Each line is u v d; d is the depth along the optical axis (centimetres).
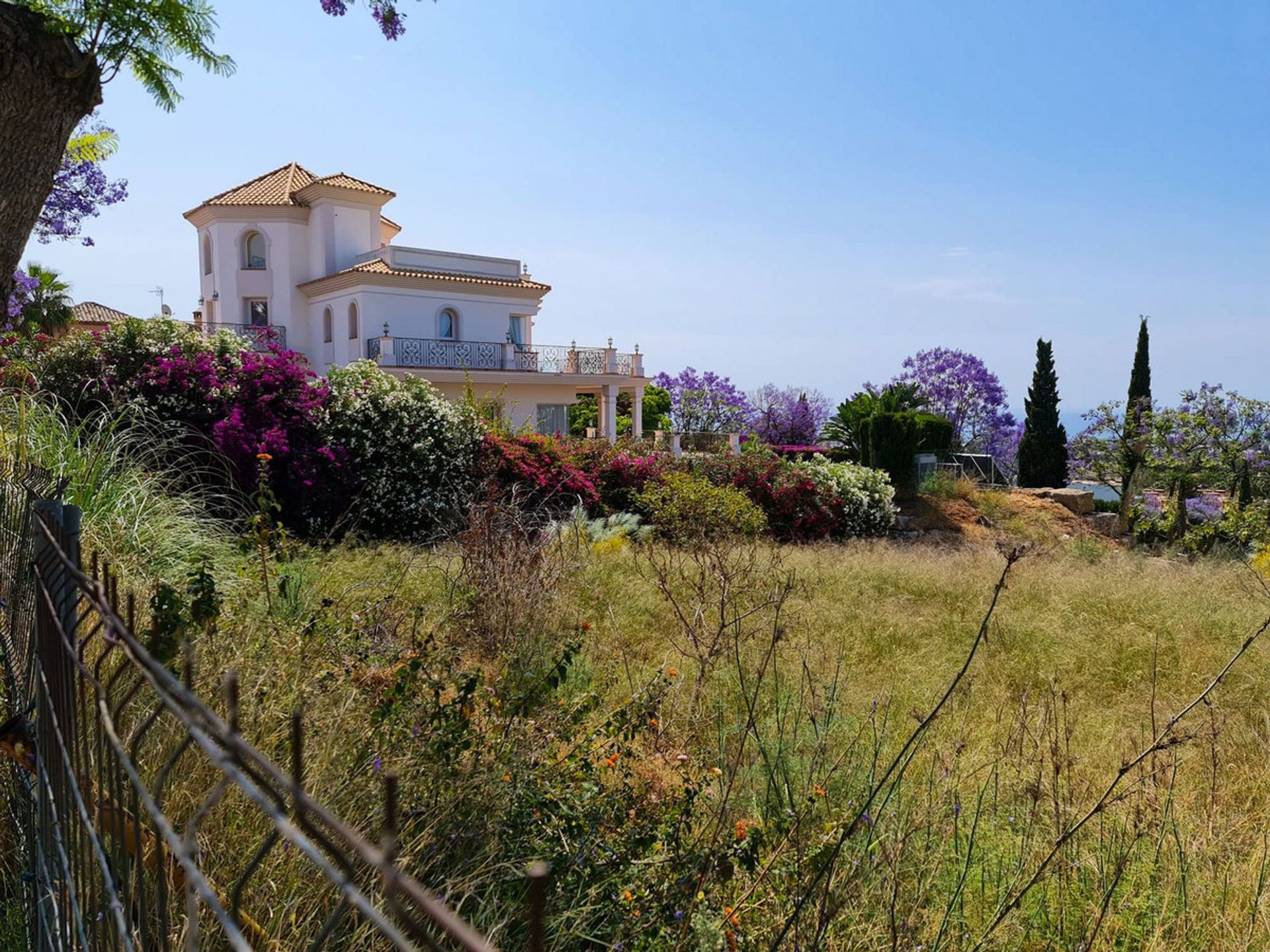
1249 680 569
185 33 600
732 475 1753
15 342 1102
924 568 1051
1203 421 2247
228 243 3009
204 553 552
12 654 263
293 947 205
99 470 591
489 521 738
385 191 3047
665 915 246
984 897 286
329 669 346
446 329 2958
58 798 171
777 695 409
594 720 393
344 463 1168
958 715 485
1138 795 337
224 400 1101
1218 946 268
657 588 725
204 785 244
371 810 258
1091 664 620
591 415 3831
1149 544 2234
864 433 2289
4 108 557
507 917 231
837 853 251
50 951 182
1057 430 3244
